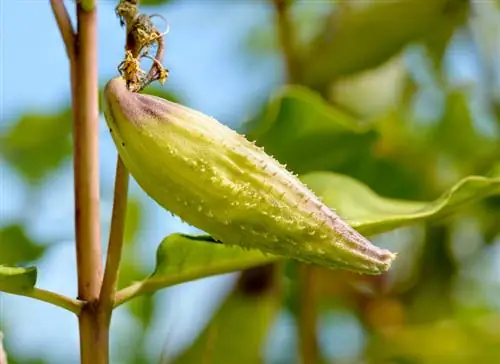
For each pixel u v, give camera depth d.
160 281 0.60
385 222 0.62
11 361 1.04
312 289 0.77
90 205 0.58
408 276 0.89
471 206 0.85
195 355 0.76
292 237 0.55
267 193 0.55
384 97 0.86
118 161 0.56
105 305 0.57
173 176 0.54
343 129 0.74
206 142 0.54
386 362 0.85
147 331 0.97
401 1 0.79
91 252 0.58
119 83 0.55
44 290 0.57
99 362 0.57
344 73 0.80
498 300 0.94
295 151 0.74
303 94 0.72
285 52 0.81
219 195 0.54
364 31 0.79
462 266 0.91
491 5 0.89
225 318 0.75
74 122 0.59
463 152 0.89
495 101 0.92
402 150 0.88
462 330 0.83
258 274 0.76
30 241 0.95
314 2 0.94
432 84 0.92
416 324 0.87
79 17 0.59
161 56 0.56
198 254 0.60
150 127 0.54
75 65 0.59
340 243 0.55
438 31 0.81
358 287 0.88
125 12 0.55
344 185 0.68
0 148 1.00
